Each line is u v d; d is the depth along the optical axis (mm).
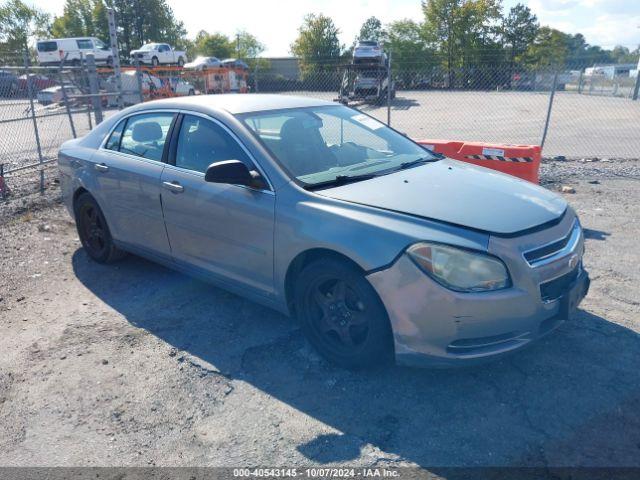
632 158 10859
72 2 66375
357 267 3166
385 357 3309
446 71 23203
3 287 4891
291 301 3680
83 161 5031
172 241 4332
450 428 2895
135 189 4484
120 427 3000
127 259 5465
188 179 4059
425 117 20438
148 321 4180
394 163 4020
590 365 3408
